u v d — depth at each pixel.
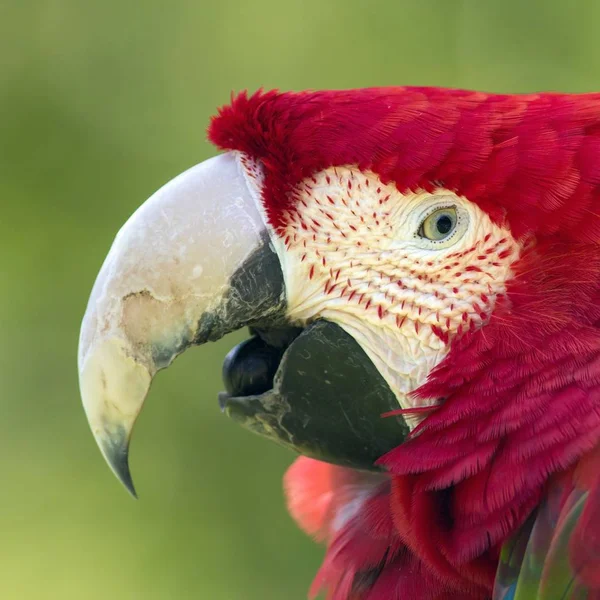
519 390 3.31
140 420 8.16
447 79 8.74
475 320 3.50
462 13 8.73
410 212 3.54
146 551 7.90
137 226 3.62
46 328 8.46
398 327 3.58
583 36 8.55
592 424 3.19
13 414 8.31
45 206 8.57
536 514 3.26
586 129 3.37
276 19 8.79
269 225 3.60
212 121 3.72
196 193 3.63
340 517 3.97
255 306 3.60
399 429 3.59
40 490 8.14
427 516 3.40
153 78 8.74
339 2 8.80
